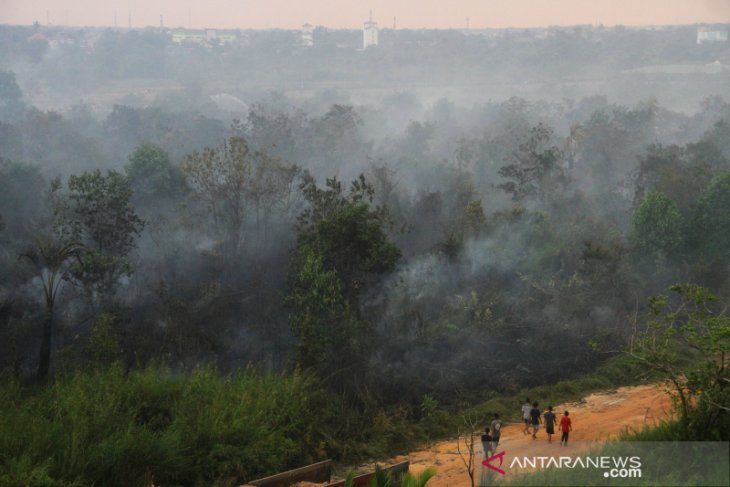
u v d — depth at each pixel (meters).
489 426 57.16
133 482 40.31
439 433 56.25
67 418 43.84
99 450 40.69
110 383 51.31
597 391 64.88
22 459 37.84
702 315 39.81
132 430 43.66
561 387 64.75
